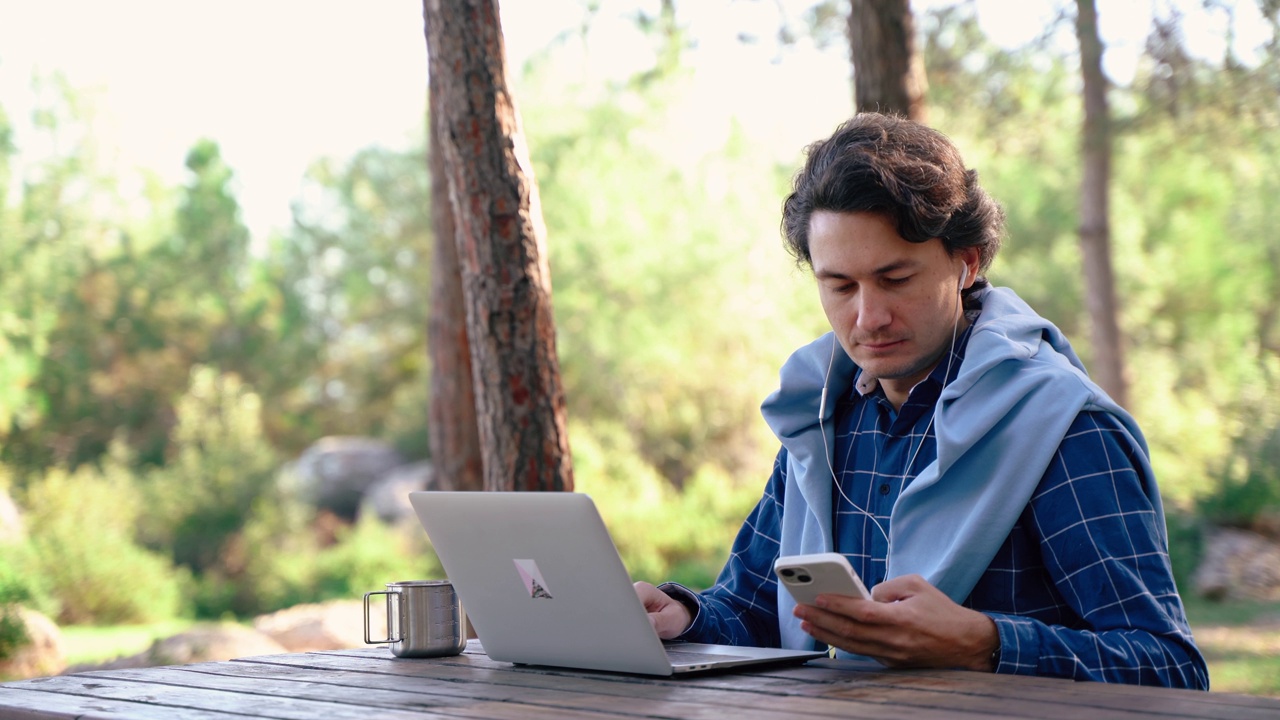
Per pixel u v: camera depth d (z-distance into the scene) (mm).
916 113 4500
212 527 14062
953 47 8141
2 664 7371
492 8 3098
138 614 10938
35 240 16547
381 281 18141
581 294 13016
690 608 1923
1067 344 1925
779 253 12398
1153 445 11188
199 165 18281
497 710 1358
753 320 12594
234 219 18531
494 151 3074
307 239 18781
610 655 1595
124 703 1471
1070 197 12375
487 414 3139
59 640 7742
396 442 17938
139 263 17656
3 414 14758
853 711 1276
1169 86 7891
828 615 1517
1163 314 13508
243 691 1541
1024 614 1713
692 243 12453
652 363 13031
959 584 1704
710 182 12703
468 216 3104
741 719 1256
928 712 1261
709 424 13273
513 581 1646
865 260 1731
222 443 15078
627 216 12648
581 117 13102
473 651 1895
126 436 17656
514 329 3102
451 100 3076
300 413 19188
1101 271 9641
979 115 8453
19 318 15977
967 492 1744
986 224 1801
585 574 1550
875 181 1700
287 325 18641
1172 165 11852
